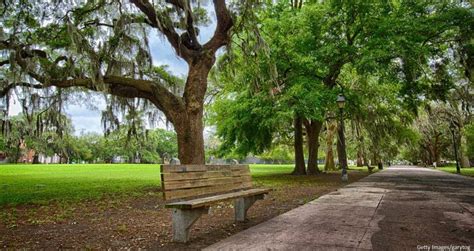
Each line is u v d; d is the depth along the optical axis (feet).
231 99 72.13
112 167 144.97
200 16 50.42
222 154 78.79
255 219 19.94
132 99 53.47
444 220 18.52
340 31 59.98
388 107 86.94
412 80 55.98
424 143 177.88
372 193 32.76
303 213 21.06
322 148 139.64
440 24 50.42
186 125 40.16
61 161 281.54
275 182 51.44
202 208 14.62
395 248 12.99
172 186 14.78
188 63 42.27
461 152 133.39
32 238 15.87
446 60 59.72
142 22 43.47
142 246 14.02
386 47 49.73
